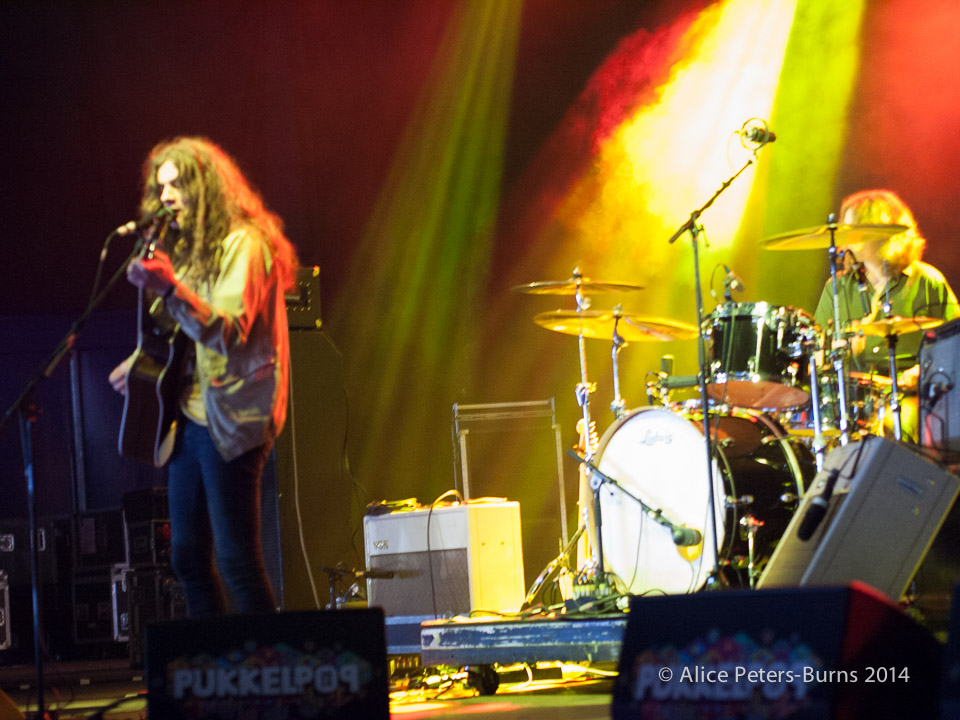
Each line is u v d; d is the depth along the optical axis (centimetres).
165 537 695
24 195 808
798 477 433
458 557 473
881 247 528
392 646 485
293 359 490
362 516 524
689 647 227
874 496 352
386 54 791
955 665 201
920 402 430
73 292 828
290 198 780
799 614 216
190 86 791
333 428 498
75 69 795
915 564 354
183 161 311
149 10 791
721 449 432
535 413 666
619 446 460
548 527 656
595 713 339
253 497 303
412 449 767
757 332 449
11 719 306
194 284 305
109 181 807
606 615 389
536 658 399
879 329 448
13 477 855
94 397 847
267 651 251
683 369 746
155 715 253
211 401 297
